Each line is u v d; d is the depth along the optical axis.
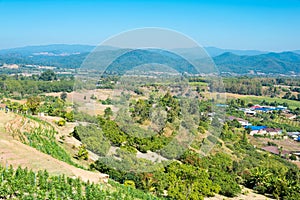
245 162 37.12
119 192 15.09
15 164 15.34
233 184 29.17
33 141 20.55
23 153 16.83
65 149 21.09
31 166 15.45
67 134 25.12
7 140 18.28
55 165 16.25
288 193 31.23
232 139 46.25
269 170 37.34
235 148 42.38
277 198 31.19
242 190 31.31
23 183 13.31
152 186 20.19
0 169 13.80
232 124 61.31
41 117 33.88
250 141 53.97
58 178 14.47
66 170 15.95
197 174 23.70
